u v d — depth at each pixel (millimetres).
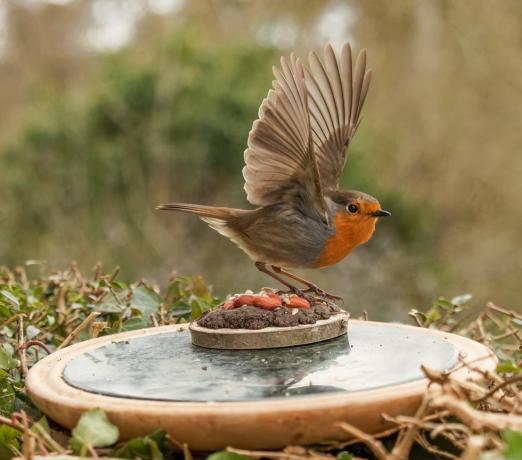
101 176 14391
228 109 14281
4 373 4066
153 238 14227
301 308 4117
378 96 20688
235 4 18641
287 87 4125
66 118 14555
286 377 3355
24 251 14367
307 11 19125
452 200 19266
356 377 3311
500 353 4816
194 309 5109
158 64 14484
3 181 14633
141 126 14398
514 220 18625
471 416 2732
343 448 3189
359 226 4496
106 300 5258
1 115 20156
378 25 20750
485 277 17422
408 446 2838
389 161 19438
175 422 2967
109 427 3006
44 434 3127
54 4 20453
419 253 16719
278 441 2959
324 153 4777
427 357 3617
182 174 14297
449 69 20188
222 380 3361
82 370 3656
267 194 4570
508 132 18984
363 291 14930
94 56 19188
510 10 18750
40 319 5059
